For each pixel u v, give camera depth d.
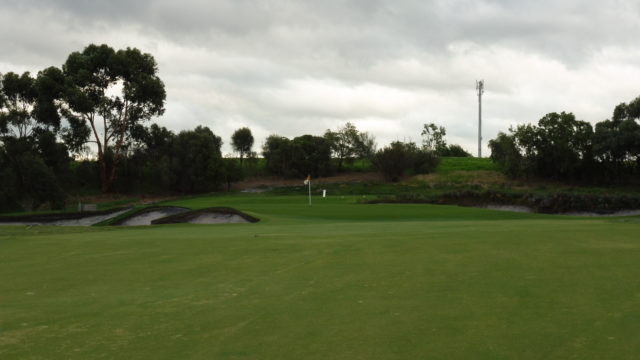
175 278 10.68
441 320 7.23
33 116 72.00
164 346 6.27
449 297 8.56
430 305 8.07
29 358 5.89
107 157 79.94
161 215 45.16
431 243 15.52
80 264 12.82
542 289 9.05
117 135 78.44
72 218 48.47
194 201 60.44
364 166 98.75
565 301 8.18
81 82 71.56
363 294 8.90
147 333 6.80
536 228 20.67
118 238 19.47
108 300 8.75
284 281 10.15
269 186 85.88
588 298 8.35
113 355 5.96
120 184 81.19
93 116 75.62
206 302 8.49
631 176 78.56
